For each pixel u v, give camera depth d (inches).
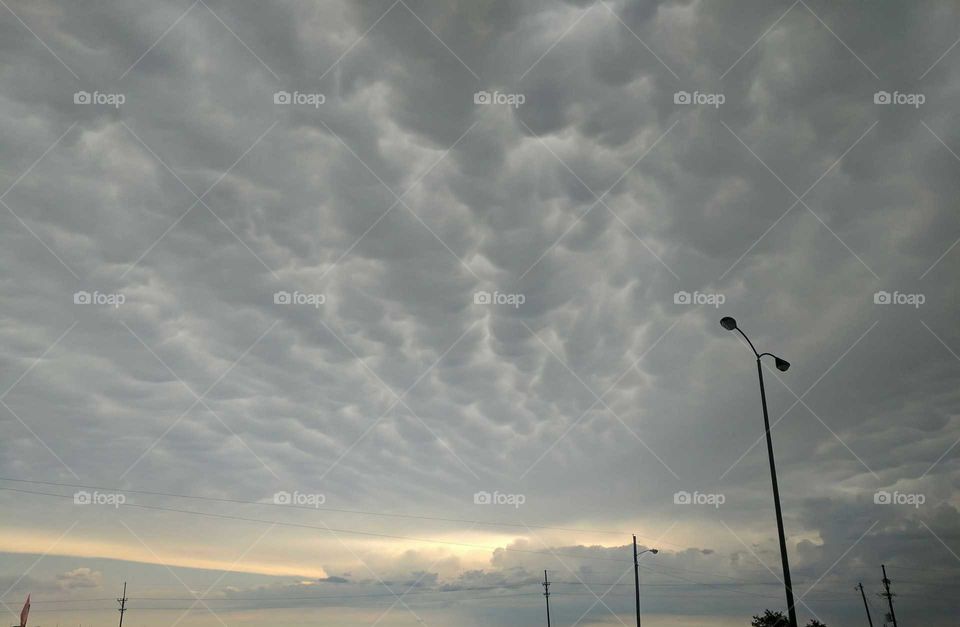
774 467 910.4
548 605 3228.3
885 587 2883.9
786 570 847.1
